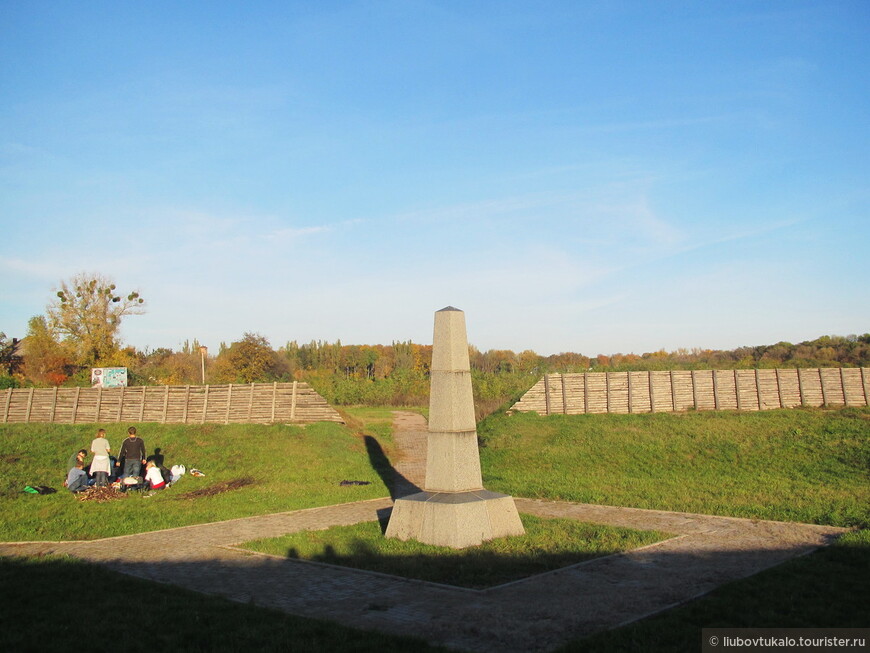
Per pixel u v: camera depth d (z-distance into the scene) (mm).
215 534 13445
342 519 14977
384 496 18578
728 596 8164
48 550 12055
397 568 10297
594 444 22422
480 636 7188
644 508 15375
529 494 17750
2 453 23453
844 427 21328
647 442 22078
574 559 10664
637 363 30891
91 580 9562
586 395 25828
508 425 25078
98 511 16016
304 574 10109
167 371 54812
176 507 16453
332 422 27156
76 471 19094
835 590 8273
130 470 19609
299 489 19078
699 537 12117
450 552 11211
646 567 10039
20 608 8172
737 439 21375
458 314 12859
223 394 27750
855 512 13398
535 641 6988
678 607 7914
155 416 28969
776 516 13664
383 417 41844
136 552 11828
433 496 12281
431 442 12633
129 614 7855
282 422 26938
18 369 55062
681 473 19281
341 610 8234
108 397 30312
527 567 10219
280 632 7160
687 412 24859
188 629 7301
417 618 7848
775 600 7895
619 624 7422
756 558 10367
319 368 77938
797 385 25078
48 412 31750
